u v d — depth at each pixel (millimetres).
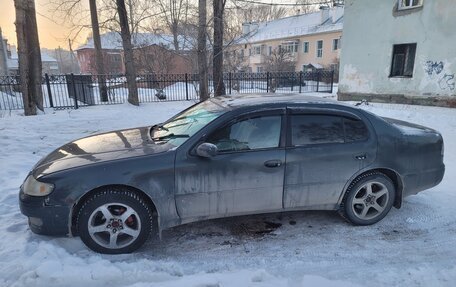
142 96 19859
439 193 4688
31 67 12633
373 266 3053
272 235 3639
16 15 11695
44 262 2893
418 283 2791
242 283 2766
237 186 3359
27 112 12328
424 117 11078
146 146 3451
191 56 22578
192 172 3230
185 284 2734
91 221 3111
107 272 2830
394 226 3807
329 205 3709
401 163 3795
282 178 3459
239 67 41688
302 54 46656
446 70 13070
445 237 3561
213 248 3375
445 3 12742
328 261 3137
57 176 3043
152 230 3641
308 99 3777
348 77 16812
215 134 3326
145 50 27406
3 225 3688
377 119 3781
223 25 16250
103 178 3057
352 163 3617
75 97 15016
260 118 3447
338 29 40656
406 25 14094
